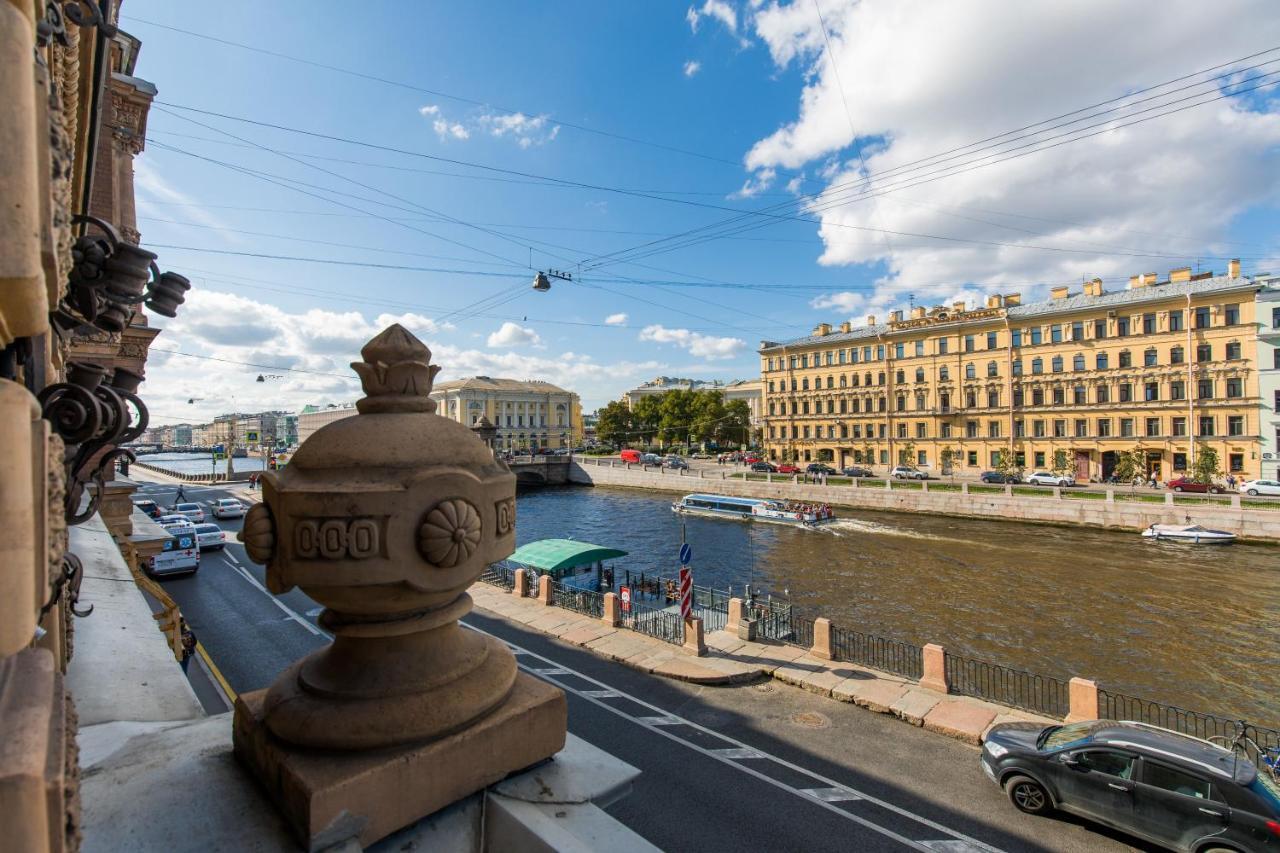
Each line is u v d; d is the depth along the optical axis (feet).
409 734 4.79
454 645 5.65
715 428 291.58
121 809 4.64
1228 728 44.98
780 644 51.13
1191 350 144.25
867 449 203.00
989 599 78.95
